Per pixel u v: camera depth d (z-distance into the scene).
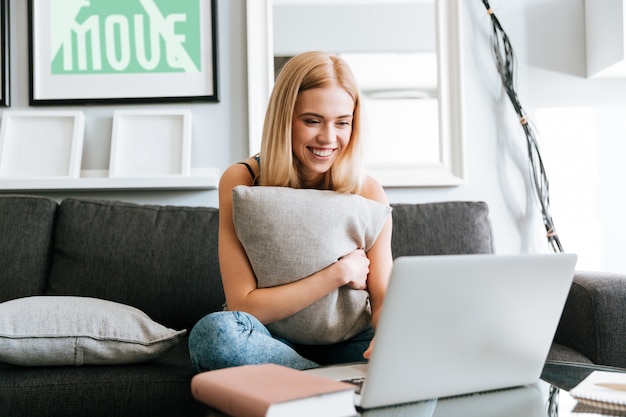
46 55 1.94
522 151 1.94
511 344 0.85
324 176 1.35
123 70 1.94
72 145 1.89
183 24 1.94
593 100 1.94
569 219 1.93
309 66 1.25
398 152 1.92
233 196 1.16
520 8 1.95
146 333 1.22
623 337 1.32
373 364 0.74
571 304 1.40
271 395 0.65
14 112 1.91
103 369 1.18
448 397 0.85
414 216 1.66
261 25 1.93
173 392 1.13
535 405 0.78
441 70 1.93
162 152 1.90
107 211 1.66
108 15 1.94
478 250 1.62
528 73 1.94
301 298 1.13
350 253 1.20
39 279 1.59
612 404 0.76
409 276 0.71
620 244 1.93
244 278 1.19
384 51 1.95
